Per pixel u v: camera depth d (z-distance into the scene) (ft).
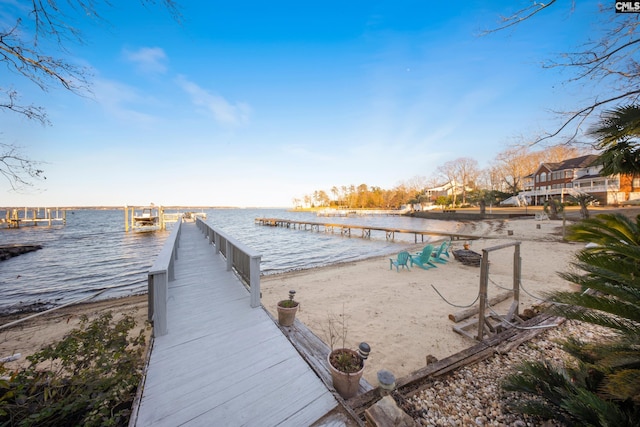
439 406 6.98
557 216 64.18
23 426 5.18
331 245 59.26
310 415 6.04
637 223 9.09
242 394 6.60
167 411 5.97
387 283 24.08
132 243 64.28
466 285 22.25
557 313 5.66
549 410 5.55
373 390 7.09
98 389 6.14
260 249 54.34
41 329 16.98
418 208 172.96
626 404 4.84
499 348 9.63
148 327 8.70
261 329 9.89
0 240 69.15
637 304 4.68
